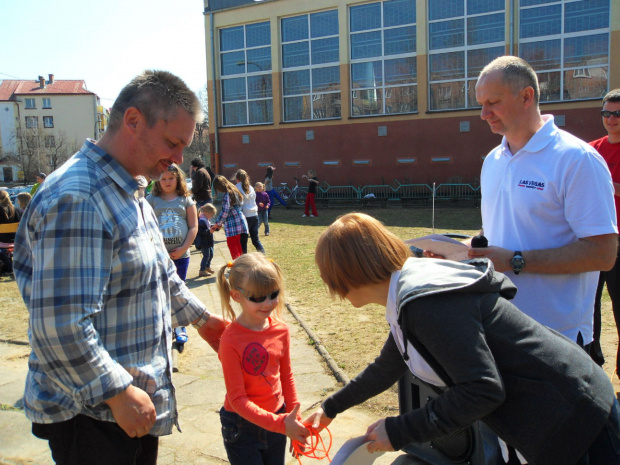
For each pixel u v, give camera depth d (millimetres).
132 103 1882
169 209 5066
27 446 3449
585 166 2328
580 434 1646
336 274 1815
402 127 20500
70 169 1836
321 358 4652
